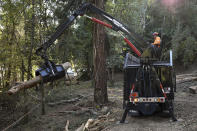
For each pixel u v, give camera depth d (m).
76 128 7.13
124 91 6.76
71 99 11.86
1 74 9.75
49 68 6.54
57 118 8.44
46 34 11.21
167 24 28.97
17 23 9.62
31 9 9.17
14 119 8.34
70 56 19.09
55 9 12.47
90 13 12.18
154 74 6.39
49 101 11.16
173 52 25.45
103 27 9.97
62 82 15.61
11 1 8.85
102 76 9.89
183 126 5.61
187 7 25.84
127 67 6.77
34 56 9.77
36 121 8.14
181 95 11.45
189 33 25.28
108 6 17.12
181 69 26.03
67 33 16.66
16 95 9.28
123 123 6.37
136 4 20.94
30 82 6.30
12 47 8.95
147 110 6.35
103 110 8.67
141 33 25.02
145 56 6.95
